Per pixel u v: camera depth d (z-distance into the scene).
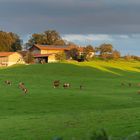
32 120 34.44
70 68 160.88
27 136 25.23
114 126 27.55
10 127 30.00
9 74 143.75
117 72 162.75
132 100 60.06
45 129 28.02
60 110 48.09
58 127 28.64
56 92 73.44
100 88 91.31
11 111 46.88
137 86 99.75
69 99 60.59
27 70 157.88
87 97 63.81
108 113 37.62
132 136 6.68
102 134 6.59
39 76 133.38
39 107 51.12
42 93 70.12
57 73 152.75
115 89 88.44
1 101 57.28
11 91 73.38
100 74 153.12
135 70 177.38
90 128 26.97
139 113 36.47
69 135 24.48
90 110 47.00
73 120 32.56
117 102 57.03
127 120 30.98
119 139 6.68
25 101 57.62
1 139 24.56
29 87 87.38
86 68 162.50
